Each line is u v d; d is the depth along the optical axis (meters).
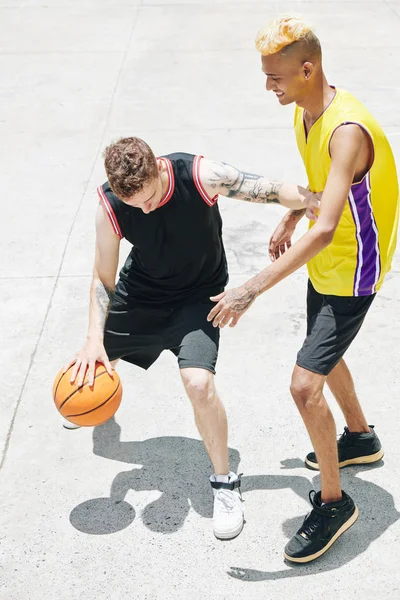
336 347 3.31
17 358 4.88
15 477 3.97
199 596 3.28
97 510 3.76
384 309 5.17
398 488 3.79
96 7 11.87
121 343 3.82
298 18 3.04
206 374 3.47
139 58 9.76
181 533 3.61
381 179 3.19
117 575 3.41
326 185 3.04
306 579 3.34
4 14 11.70
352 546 3.49
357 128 3.01
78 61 9.78
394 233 3.37
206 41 10.21
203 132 7.76
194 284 3.71
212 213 3.57
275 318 5.14
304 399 3.27
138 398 4.48
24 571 3.45
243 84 8.87
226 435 3.60
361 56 9.52
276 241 3.85
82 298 5.47
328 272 3.33
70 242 6.16
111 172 3.15
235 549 3.51
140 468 4.00
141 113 8.27
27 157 7.51
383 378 4.52
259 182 3.42
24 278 5.73
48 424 4.33
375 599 3.23
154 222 3.44
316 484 3.84
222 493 3.62
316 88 3.13
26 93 8.93
